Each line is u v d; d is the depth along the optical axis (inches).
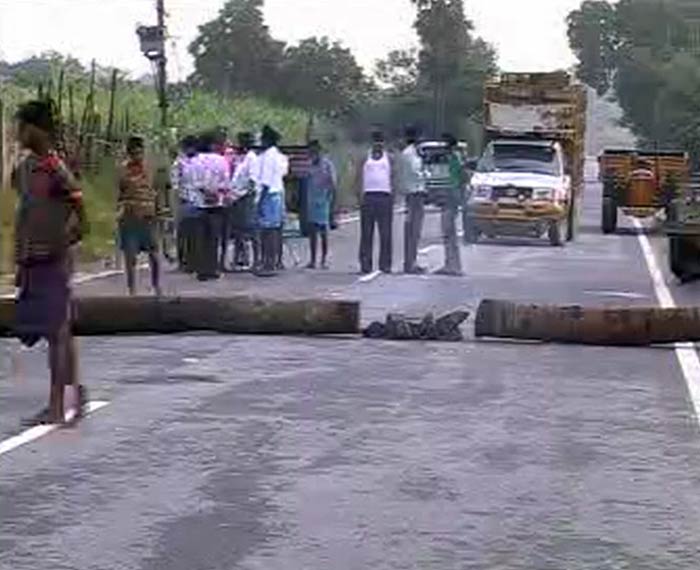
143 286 940.6
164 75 1745.8
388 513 368.5
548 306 692.1
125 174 845.2
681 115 3641.7
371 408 512.7
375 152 1061.8
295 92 3523.6
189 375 582.6
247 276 1038.4
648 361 636.1
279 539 343.6
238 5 3572.8
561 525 359.9
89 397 527.2
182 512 367.2
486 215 1483.8
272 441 453.7
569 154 1688.0
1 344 665.0
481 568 323.0
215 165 1007.0
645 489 398.3
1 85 1637.6
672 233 1056.2
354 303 705.0
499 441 458.9
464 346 674.2
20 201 480.1
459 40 3545.8
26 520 358.3
